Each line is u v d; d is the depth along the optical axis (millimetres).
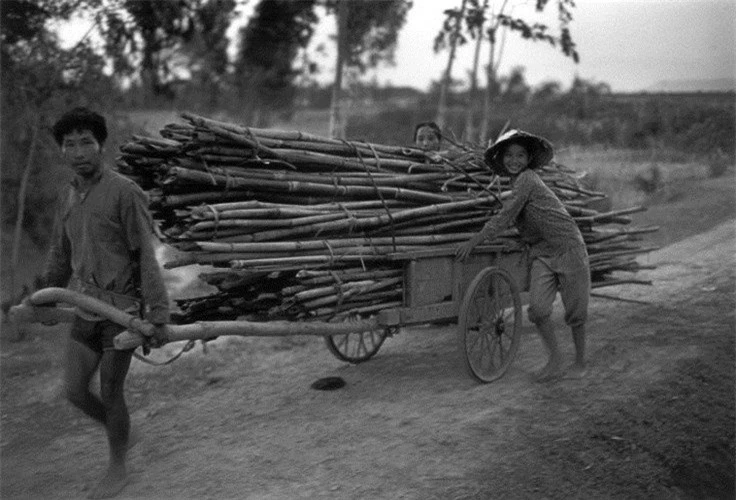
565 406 4812
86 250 3855
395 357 6254
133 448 4746
